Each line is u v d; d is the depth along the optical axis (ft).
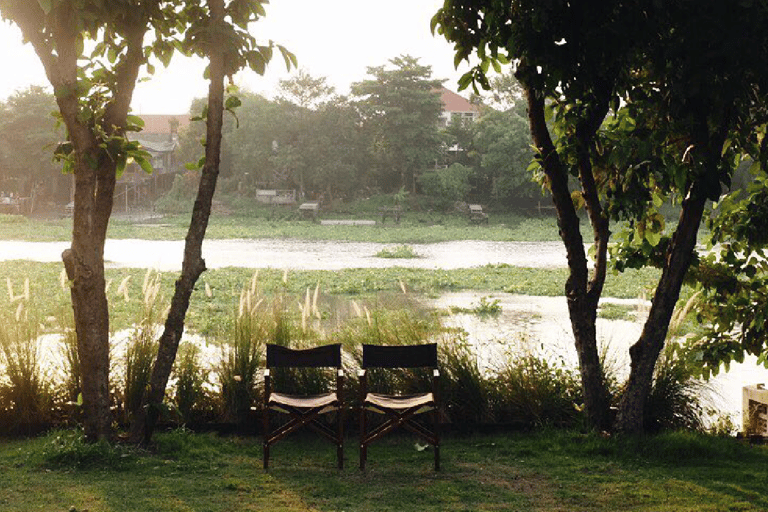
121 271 101.96
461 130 263.70
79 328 25.16
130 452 24.75
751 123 27.94
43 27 24.40
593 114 26.73
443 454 25.93
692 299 30.30
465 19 25.25
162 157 271.28
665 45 24.39
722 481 23.11
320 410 24.07
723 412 35.65
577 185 201.98
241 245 159.84
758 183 30.37
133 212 239.50
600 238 27.86
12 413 27.94
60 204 248.11
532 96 27.25
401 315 33.65
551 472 23.85
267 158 246.68
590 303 27.78
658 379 29.48
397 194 233.76
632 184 26.13
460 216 236.43
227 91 26.63
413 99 236.02
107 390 25.53
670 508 20.62
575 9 23.99
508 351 32.17
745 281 30.73
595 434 27.07
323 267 117.29
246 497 21.16
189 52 27.22
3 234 168.76
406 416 24.04
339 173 240.94
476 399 29.30
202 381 29.81
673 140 27.55
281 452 26.09
